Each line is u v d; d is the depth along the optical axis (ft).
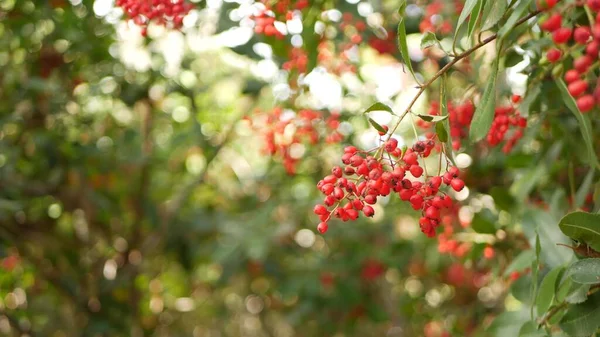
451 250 8.92
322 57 9.82
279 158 9.82
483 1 4.84
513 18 4.46
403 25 4.71
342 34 9.54
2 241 12.45
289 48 8.88
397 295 17.02
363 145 10.90
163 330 19.27
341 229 14.89
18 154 11.85
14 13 10.64
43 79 11.53
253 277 17.93
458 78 10.07
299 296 15.62
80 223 14.66
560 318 5.40
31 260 13.84
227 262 15.29
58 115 12.49
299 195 15.76
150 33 11.78
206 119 14.52
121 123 14.76
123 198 15.39
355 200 4.76
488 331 6.44
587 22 5.36
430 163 12.00
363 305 16.24
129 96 12.97
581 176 8.27
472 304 13.62
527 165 8.50
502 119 6.61
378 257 14.97
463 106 6.95
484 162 9.69
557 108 7.23
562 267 5.39
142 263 14.94
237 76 15.01
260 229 13.87
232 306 21.25
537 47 6.21
